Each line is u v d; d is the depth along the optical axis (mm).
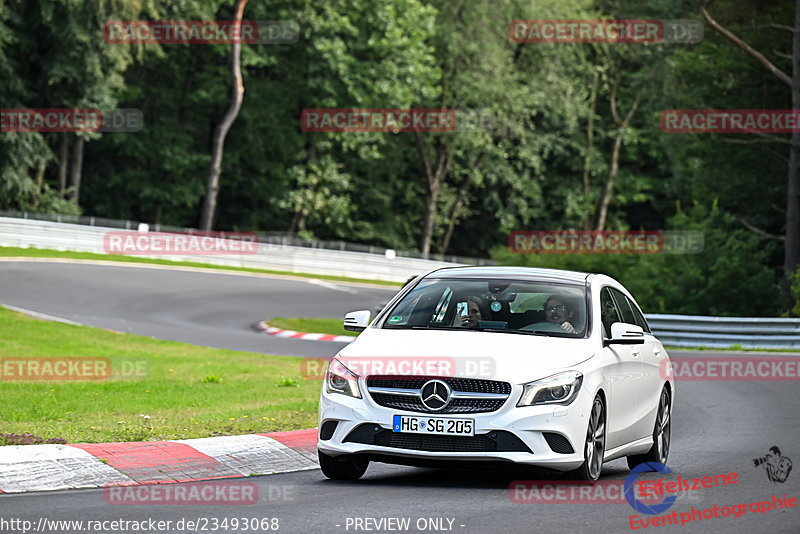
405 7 158375
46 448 24594
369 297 106000
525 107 170750
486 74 163875
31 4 129125
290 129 160000
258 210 167750
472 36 164000
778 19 109188
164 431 29594
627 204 199875
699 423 38031
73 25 127188
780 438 34031
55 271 98000
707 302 89562
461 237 195625
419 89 160500
